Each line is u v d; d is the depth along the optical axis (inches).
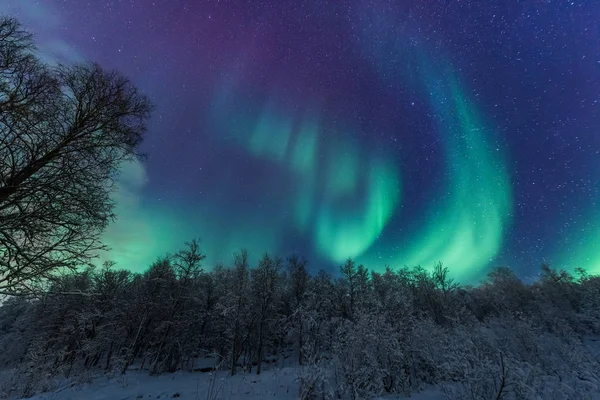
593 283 1176.2
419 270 1392.7
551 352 374.9
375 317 424.2
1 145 205.5
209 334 1159.6
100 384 546.6
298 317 759.7
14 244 208.2
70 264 237.8
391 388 367.2
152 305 966.4
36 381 502.6
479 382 276.4
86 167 252.1
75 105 266.4
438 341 400.2
